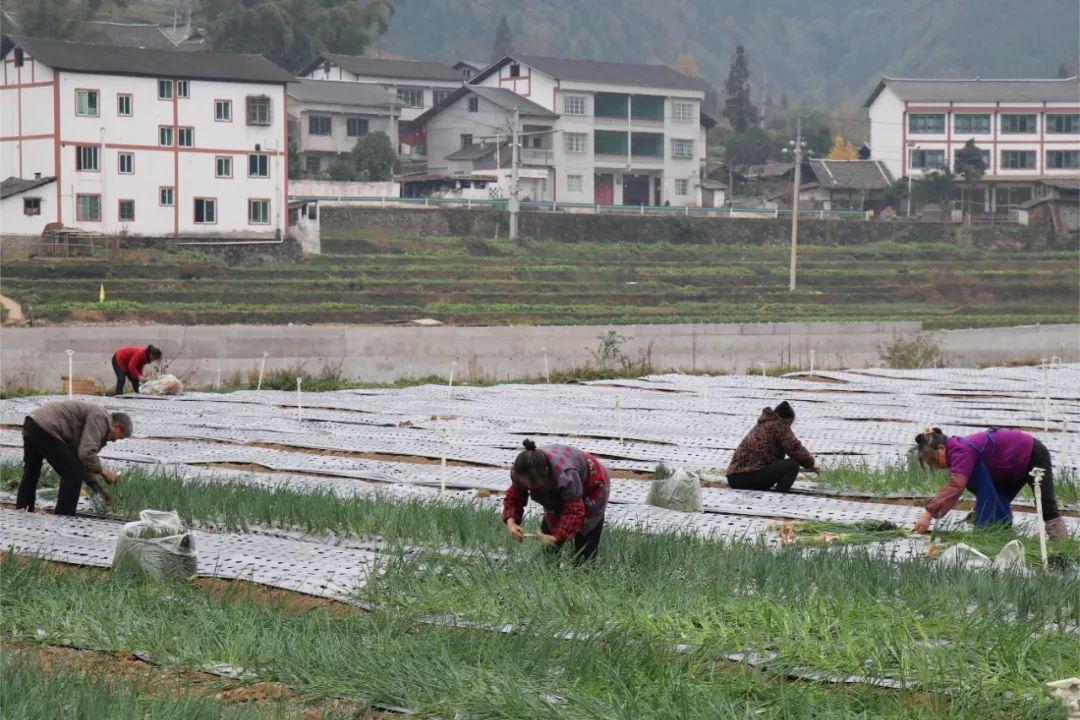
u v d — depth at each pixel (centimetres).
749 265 13950
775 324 7981
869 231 15875
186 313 10006
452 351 7025
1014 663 1405
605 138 17375
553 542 1853
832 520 2469
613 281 12800
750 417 4297
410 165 17250
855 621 1549
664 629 1542
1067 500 2697
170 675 1456
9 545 2125
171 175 12331
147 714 1270
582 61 17788
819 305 12344
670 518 2508
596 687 1377
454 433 3869
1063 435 3117
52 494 2697
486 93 16950
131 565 1888
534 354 7169
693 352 6906
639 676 1387
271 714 1312
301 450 3603
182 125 12350
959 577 1756
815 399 4850
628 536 2077
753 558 1886
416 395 4972
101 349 6506
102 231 12044
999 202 18312
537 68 17088
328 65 18538
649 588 1709
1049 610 1641
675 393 5091
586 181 17225
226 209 12562
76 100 11906
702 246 14862
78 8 19850
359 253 13012
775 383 5431
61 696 1284
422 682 1373
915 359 7175
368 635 1555
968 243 15850
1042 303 13275
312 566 1941
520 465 1817
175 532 1956
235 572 1908
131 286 10725
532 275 12631
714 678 1391
